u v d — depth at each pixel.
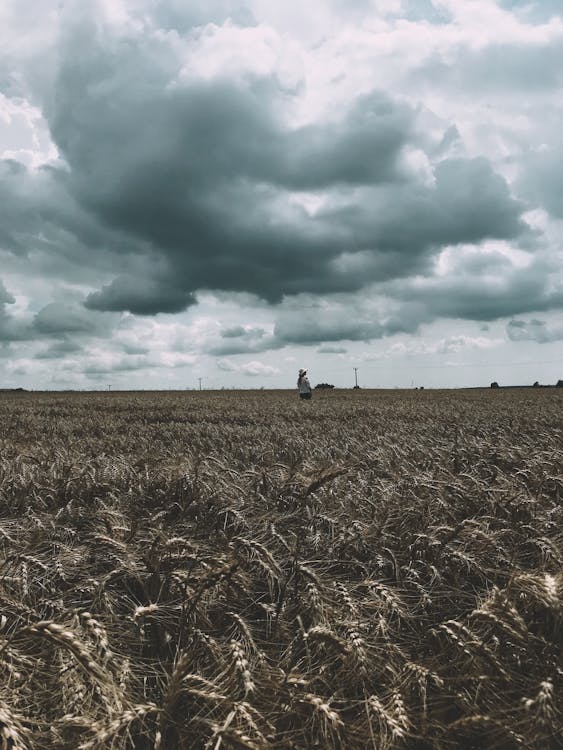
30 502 5.19
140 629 2.66
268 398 39.56
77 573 3.48
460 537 3.79
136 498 5.25
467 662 2.44
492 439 9.51
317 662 2.61
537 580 2.38
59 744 1.99
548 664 2.35
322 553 3.74
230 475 5.96
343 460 7.21
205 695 2.12
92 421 17.92
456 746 2.21
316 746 2.19
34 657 2.49
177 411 24.41
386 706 2.26
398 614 3.01
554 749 2.06
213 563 2.93
